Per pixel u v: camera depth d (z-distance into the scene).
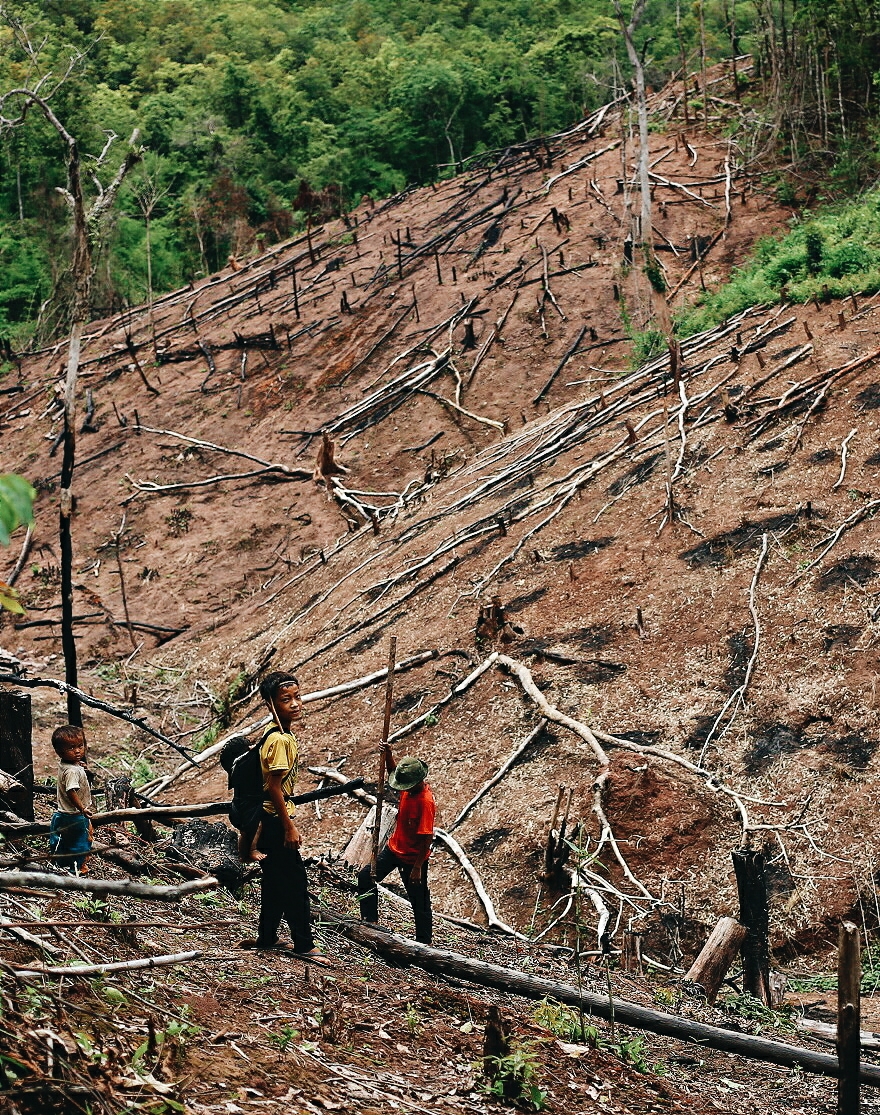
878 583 13.86
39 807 8.88
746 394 17.80
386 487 25.62
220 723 18.50
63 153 47.03
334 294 32.62
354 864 9.81
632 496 17.42
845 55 30.41
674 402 19.16
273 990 5.77
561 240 30.41
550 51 51.84
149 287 37.69
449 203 36.03
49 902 5.71
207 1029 4.90
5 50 46.12
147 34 68.12
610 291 28.06
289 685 6.43
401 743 15.05
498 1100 5.23
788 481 15.91
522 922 11.56
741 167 30.86
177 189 51.09
